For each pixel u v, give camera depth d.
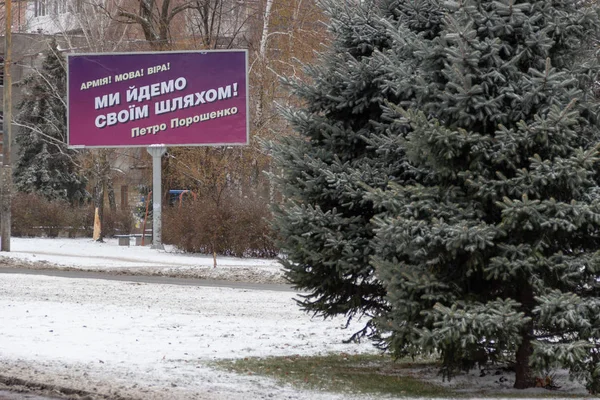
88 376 11.75
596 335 10.73
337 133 13.04
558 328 11.34
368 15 13.27
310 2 48.75
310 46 47.34
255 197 41.44
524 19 11.37
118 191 75.69
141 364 12.92
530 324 11.51
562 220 10.59
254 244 38.62
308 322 18.53
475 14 11.38
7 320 17.03
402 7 13.28
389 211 11.48
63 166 67.75
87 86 41.31
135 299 21.66
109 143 41.22
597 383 10.97
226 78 40.12
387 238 11.20
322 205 12.86
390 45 13.06
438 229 10.79
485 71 11.34
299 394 11.04
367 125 13.18
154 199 42.22
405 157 12.18
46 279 26.47
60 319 17.38
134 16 52.03
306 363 13.80
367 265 12.17
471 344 10.80
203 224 39.66
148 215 55.34
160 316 18.44
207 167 44.88
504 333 10.52
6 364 12.53
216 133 40.28
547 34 11.65
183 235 40.88
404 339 11.34
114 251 41.34
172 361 13.30
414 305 10.95
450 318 10.51
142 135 41.06
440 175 11.41
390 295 11.03
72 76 41.38
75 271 31.11
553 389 12.01
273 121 44.75
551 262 10.88
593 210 10.71
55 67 66.25
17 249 40.62
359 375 12.87
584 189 11.10
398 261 11.87
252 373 12.54
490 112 11.10
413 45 11.98
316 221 12.34
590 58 11.71
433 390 11.75
